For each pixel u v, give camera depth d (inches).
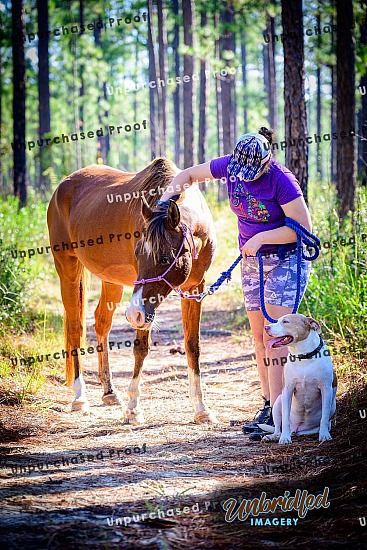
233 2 1181.7
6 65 1784.0
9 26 1529.3
